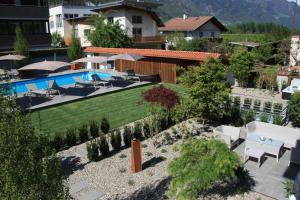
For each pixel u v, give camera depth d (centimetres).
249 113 1608
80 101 2150
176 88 2481
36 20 3794
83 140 1430
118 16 4528
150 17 4834
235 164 897
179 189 962
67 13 5666
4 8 3444
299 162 1122
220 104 1559
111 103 2077
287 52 4094
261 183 1023
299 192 873
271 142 1205
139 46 4538
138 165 1130
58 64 2252
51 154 652
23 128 589
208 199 938
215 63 1530
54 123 1698
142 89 2469
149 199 964
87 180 1084
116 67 3191
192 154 904
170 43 4941
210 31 6412
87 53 3603
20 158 573
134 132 1431
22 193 561
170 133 1497
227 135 1262
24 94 2339
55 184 618
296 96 1609
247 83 2561
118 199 971
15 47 3272
